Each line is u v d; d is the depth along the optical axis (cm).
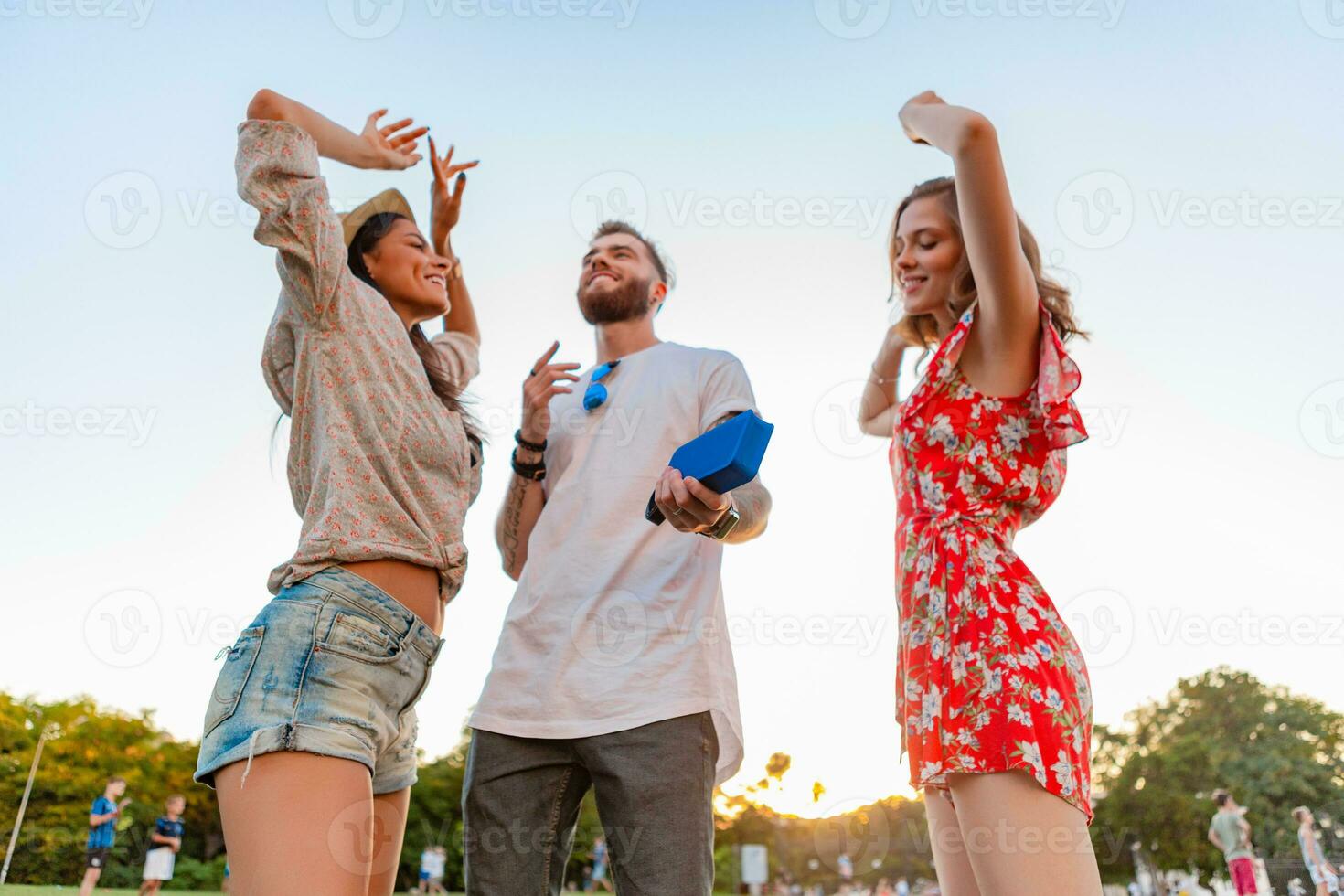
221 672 151
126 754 2592
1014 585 166
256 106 172
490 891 192
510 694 201
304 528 164
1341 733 2797
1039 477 176
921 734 167
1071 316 188
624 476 212
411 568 166
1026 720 154
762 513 198
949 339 177
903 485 185
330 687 149
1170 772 2888
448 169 255
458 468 179
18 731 2520
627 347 246
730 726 198
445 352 244
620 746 188
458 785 2331
